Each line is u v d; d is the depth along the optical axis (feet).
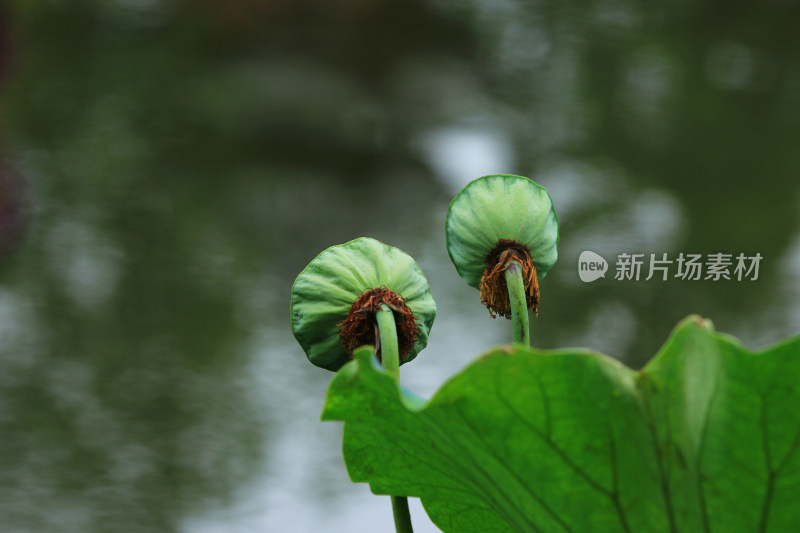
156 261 47.11
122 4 87.92
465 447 7.55
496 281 8.20
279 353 39.24
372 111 67.67
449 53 80.64
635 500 7.45
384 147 64.69
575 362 7.34
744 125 67.00
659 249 47.39
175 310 41.86
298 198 56.18
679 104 71.26
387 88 72.90
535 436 7.43
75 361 37.17
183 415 33.65
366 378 7.53
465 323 40.83
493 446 7.47
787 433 7.30
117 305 41.57
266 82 70.28
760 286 43.55
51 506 28.17
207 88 71.97
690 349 7.32
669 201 54.13
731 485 7.37
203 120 67.87
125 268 45.47
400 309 8.14
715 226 51.11
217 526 27.63
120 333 39.29
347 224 53.62
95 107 69.31
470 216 8.22
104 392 34.47
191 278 46.14
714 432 7.34
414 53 78.95
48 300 42.42
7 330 38.63
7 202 50.96
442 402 7.43
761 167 60.34
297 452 31.96
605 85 74.38
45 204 52.13
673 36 83.66
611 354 38.09
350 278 8.16
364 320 8.14
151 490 29.07
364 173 61.16
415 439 7.68
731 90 73.05
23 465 29.84
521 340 8.09
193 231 51.06
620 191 55.57
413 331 8.16
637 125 67.62
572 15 87.25
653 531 7.46
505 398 7.39
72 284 43.88
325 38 81.20
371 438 7.77
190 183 58.13
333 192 58.39
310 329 8.17
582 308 41.83
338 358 8.19
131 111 68.80
